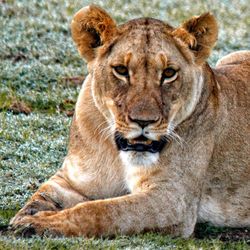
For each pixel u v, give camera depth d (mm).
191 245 11188
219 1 27906
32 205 12102
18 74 19703
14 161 14820
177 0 27594
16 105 17828
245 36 24578
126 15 25719
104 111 11695
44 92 18891
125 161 11734
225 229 12820
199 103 12086
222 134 12617
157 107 11102
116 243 10938
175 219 11797
